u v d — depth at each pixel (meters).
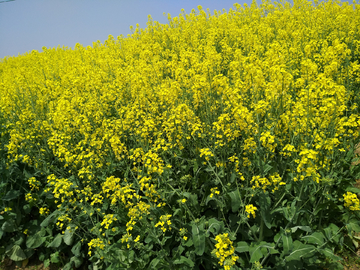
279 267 2.58
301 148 2.95
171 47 9.93
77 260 3.69
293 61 5.32
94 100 5.28
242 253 2.88
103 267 3.55
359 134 3.13
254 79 3.68
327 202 2.83
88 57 10.09
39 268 4.00
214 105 3.99
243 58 5.27
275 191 2.95
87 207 3.61
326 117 3.12
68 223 3.59
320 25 8.67
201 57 7.04
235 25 10.43
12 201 4.20
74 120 4.59
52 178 3.38
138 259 2.97
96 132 4.27
